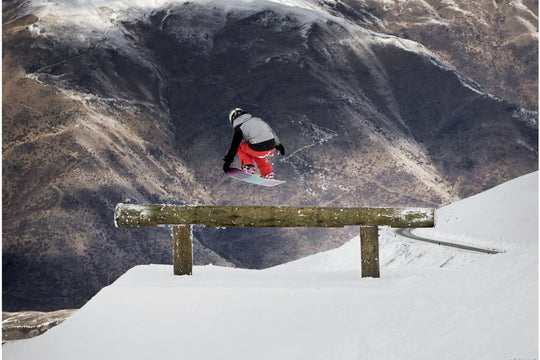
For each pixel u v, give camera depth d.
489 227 22.77
